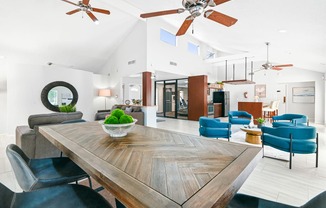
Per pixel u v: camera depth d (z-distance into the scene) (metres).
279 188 2.35
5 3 4.63
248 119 5.81
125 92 9.76
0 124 5.76
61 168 1.61
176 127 6.97
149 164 0.93
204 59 9.65
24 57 6.52
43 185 1.30
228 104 10.80
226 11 2.93
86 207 1.02
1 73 5.91
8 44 5.79
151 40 6.48
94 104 8.39
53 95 6.33
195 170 0.86
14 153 1.21
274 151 3.90
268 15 2.84
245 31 3.96
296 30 3.31
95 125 2.12
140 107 6.43
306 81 8.51
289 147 2.95
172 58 7.50
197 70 9.20
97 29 6.56
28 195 1.10
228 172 0.84
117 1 4.68
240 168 0.89
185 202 0.59
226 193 0.67
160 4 4.08
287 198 2.12
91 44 7.27
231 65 10.77
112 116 1.50
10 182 2.44
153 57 6.57
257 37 4.26
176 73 7.75
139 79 10.33
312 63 6.57
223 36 4.98
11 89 5.58
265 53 6.26
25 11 5.00
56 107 6.30
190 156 1.06
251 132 4.34
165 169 0.86
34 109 5.95
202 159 1.01
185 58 8.30
